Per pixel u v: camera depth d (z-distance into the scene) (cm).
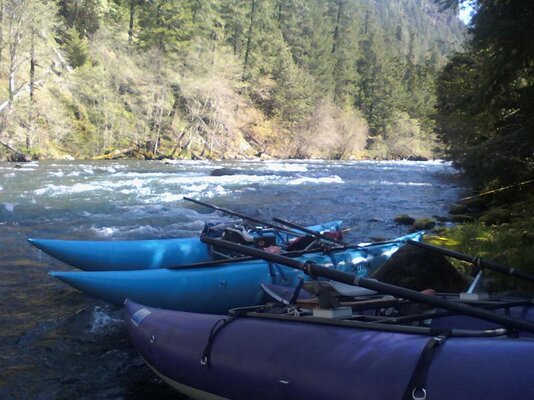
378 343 267
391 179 2408
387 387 242
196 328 344
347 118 6144
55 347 442
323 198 1550
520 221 804
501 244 694
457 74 1368
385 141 6506
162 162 3195
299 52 6544
